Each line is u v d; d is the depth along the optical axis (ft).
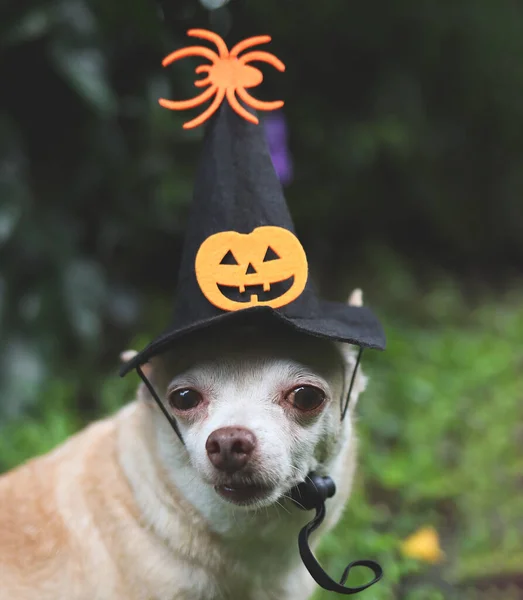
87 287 2.60
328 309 1.44
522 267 4.35
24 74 2.55
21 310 2.53
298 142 3.60
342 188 3.72
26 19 2.36
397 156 3.77
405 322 3.41
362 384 1.52
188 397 1.35
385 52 3.79
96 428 1.57
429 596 1.74
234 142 1.34
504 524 2.06
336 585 1.31
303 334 1.35
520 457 2.35
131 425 1.48
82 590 1.41
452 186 4.19
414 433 2.36
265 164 1.34
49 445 2.18
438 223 4.12
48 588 1.41
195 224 1.34
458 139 4.12
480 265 4.31
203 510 1.38
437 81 4.00
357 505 1.94
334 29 3.60
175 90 2.56
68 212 2.67
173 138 2.69
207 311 1.29
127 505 1.42
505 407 2.56
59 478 1.49
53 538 1.44
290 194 3.59
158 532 1.40
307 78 3.67
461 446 2.39
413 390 2.57
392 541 1.83
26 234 2.51
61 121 2.65
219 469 1.28
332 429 1.40
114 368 2.75
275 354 1.34
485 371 2.78
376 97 3.73
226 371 1.34
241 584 1.44
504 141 4.21
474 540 1.97
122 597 1.41
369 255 3.81
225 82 1.34
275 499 1.32
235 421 1.29
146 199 2.79
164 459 1.40
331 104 3.71
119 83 2.63
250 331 1.34
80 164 2.67
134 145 2.70
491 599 1.83
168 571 1.40
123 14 2.43
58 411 2.35
